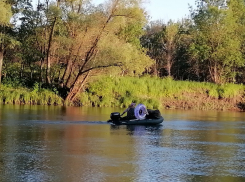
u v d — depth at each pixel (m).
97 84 36.66
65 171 10.88
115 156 12.89
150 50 56.38
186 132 19.25
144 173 10.88
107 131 18.67
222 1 48.38
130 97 36.78
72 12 33.97
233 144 15.88
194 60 49.94
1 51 37.00
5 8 33.88
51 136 16.62
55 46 36.94
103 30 34.62
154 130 19.64
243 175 10.95
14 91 34.59
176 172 11.09
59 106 33.62
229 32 45.78
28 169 10.99
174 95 40.34
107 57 34.84
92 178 10.29
